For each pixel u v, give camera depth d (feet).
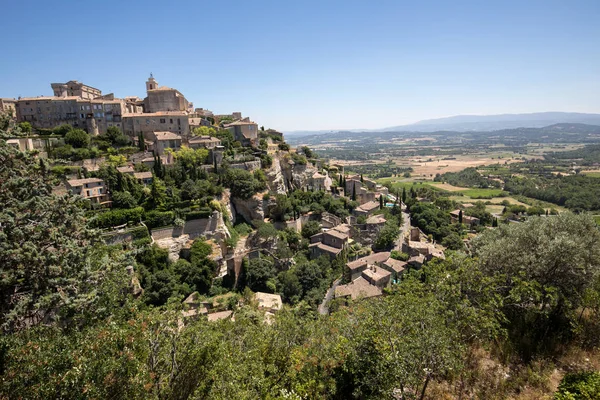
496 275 77.00
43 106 306.14
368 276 249.75
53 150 252.42
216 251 250.16
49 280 72.23
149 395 58.03
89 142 282.36
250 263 255.70
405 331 58.34
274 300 231.50
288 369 77.92
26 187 80.89
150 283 207.31
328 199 372.79
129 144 312.91
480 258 87.61
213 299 226.58
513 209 512.22
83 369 51.42
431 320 56.13
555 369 63.72
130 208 230.89
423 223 395.34
